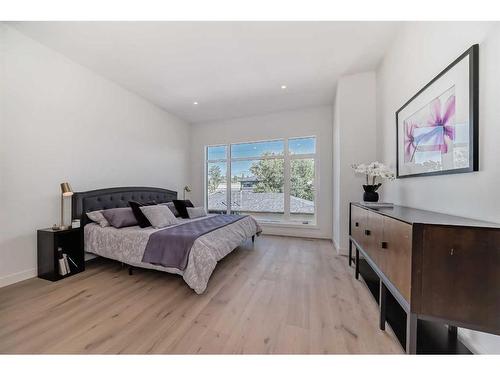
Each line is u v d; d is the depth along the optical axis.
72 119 2.95
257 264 3.01
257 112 4.94
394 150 2.58
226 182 5.50
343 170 3.40
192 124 5.71
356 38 2.49
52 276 2.44
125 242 2.61
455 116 1.49
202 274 2.16
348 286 2.34
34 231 2.54
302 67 3.10
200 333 1.57
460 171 1.43
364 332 1.59
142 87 3.74
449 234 1.06
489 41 1.25
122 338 1.51
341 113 3.40
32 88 2.52
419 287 1.11
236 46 2.62
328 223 4.49
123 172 3.76
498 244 1.00
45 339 1.50
